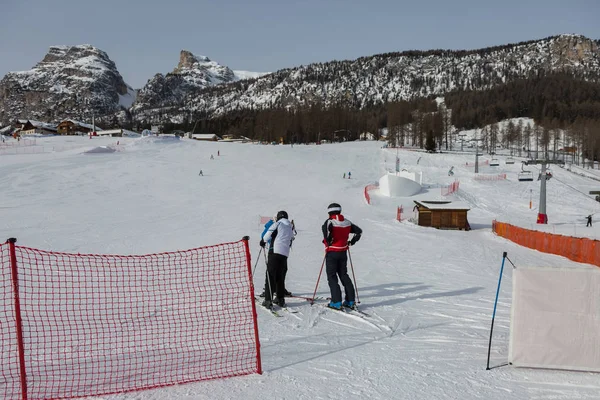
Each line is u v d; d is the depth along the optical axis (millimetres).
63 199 28938
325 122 126812
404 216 29562
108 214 24406
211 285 8297
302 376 4113
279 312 6516
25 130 114000
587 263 13852
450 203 27891
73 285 8078
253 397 3641
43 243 15805
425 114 119312
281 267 6867
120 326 5645
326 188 40562
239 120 175500
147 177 40250
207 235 18656
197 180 40469
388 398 3656
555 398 3686
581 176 58656
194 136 129750
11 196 29203
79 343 4957
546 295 4254
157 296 7355
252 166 50781
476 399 3656
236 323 5863
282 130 124688
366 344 5113
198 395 3672
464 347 5023
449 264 12719
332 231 6770
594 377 4102
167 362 4434
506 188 46281
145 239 17328
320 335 5441
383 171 53812
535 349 4270
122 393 3691
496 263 13312
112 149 56938
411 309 6926
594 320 4176
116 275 9164
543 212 28891
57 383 3871
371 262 12812
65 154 53156
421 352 4840
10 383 3836
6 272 8914
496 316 6523
